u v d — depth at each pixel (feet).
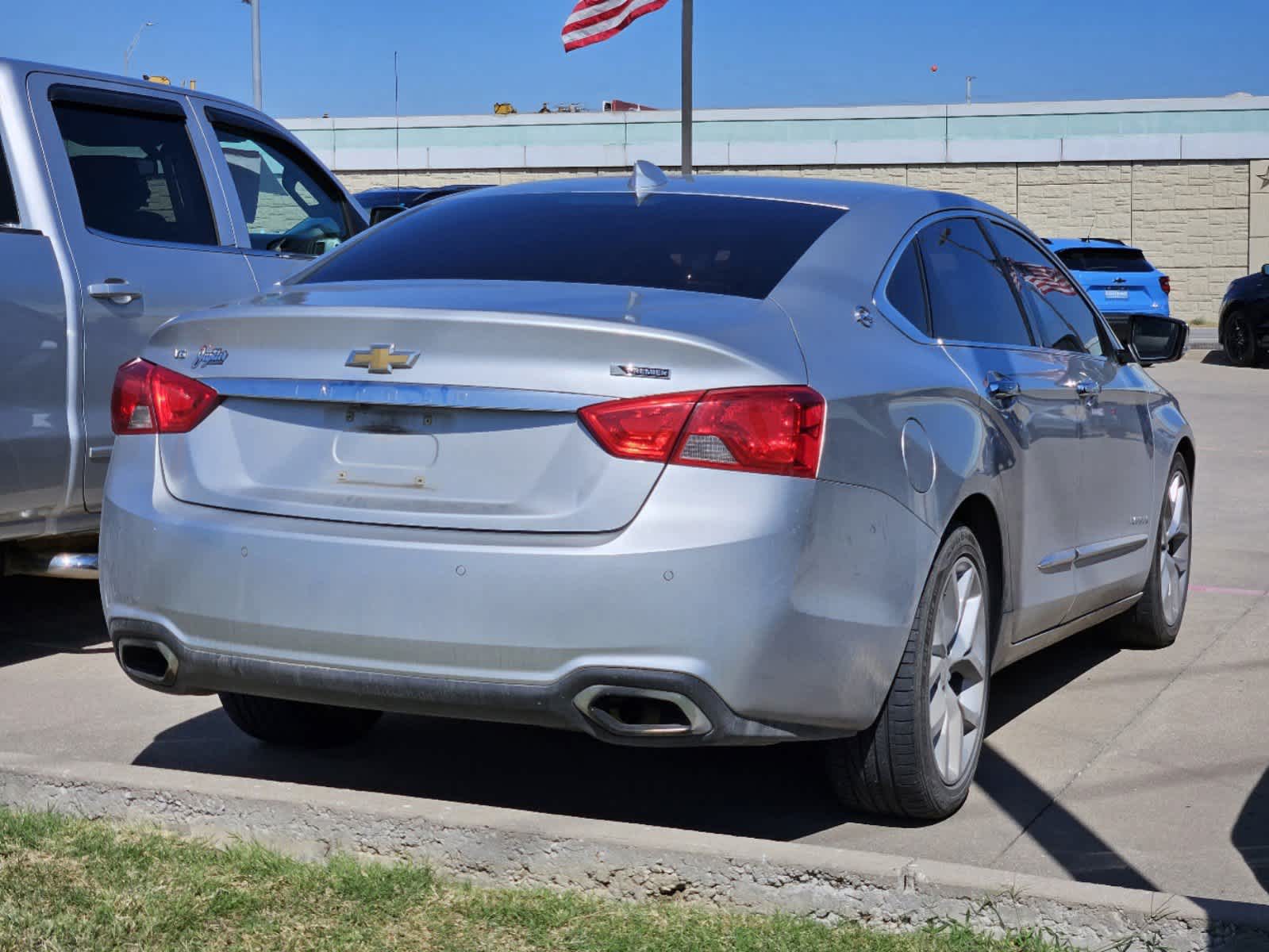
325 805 11.25
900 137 102.94
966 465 12.91
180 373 12.09
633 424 10.64
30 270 17.25
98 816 11.82
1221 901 9.60
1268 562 25.52
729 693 10.62
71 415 17.62
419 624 10.82
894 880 10.10
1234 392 56.39
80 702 16.25
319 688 11.27
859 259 13.15
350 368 11.33
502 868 10.85
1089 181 102.12
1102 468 16.72
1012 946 9.71
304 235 22.30
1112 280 70.08
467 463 11.05
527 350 10.92
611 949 9.68
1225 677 18.13
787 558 10.68
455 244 13.44
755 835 12.55
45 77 18.48
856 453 11.37
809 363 11.35
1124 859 12.10
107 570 12.10
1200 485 34.19
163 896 10.30
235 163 21.16
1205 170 100.94
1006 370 14.44
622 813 13.07
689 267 12.58
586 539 10.63
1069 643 19.93
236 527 11.40
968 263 15.01
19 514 17.29
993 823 12.94
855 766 12.37
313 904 10.30
